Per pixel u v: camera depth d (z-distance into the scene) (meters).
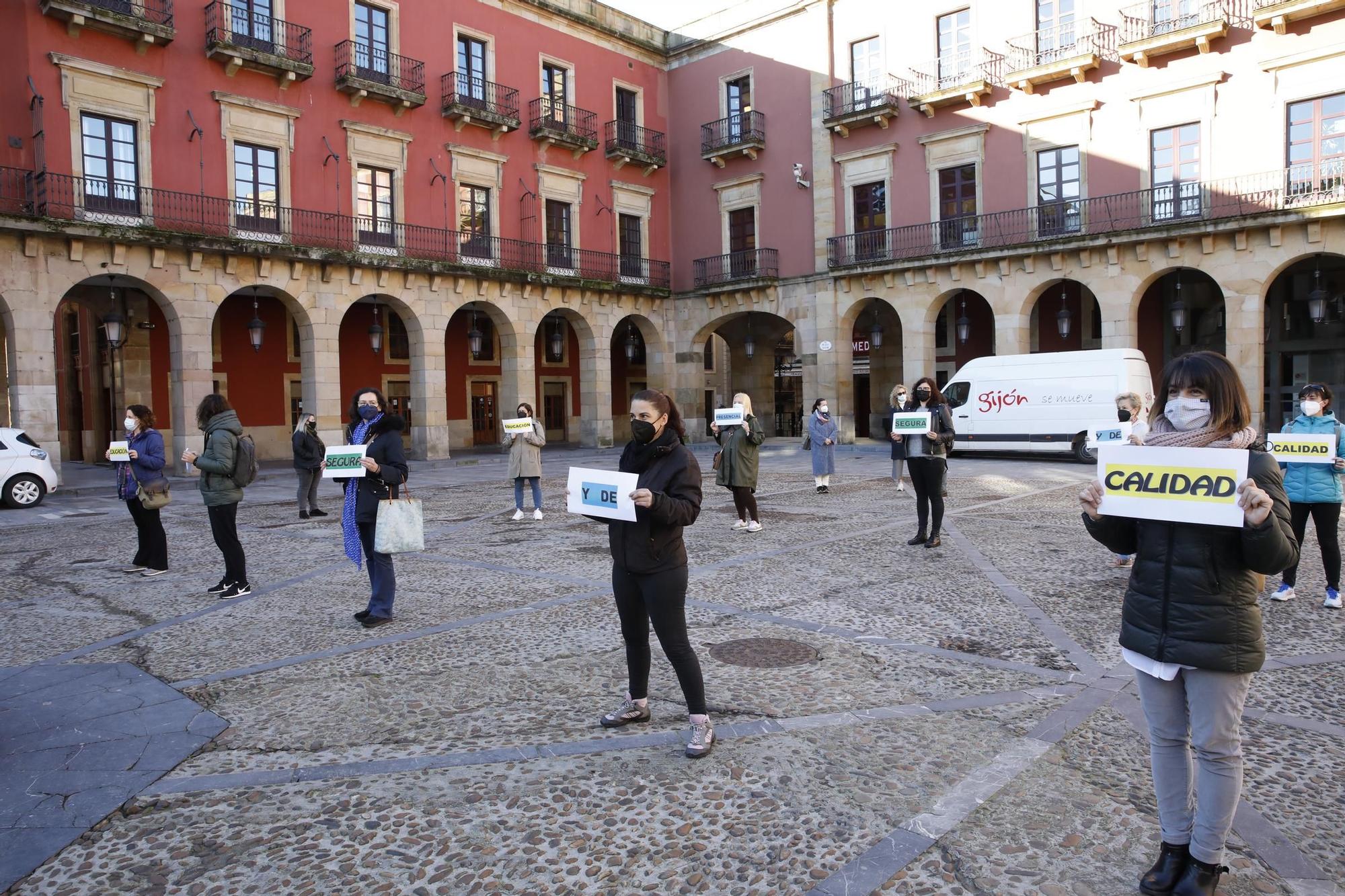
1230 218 20.81
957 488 16.14
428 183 26.66
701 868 3.24
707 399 42.56
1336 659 5.54
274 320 27.91
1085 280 23.48
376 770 4.14
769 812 3.65
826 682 5.24
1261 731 4.41
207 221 21.89
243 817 3.71
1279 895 2.99
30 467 16.55
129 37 20.48
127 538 12.12
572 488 4.41
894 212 27.52
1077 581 7.90
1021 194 25.05
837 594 7.57
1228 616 2.76
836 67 28.77
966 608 7.01
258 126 22.89
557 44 30.09
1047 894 3.03
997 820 3.54
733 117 31.38
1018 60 24.73
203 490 7.99
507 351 28.70
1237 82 21.36
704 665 5.61
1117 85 23.17
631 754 4.26
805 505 14.02
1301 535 7.11
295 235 23.56
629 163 32.09
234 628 6.86
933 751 4.22
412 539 6.61
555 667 5.64
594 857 3.34
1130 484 2.91
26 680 5.60
